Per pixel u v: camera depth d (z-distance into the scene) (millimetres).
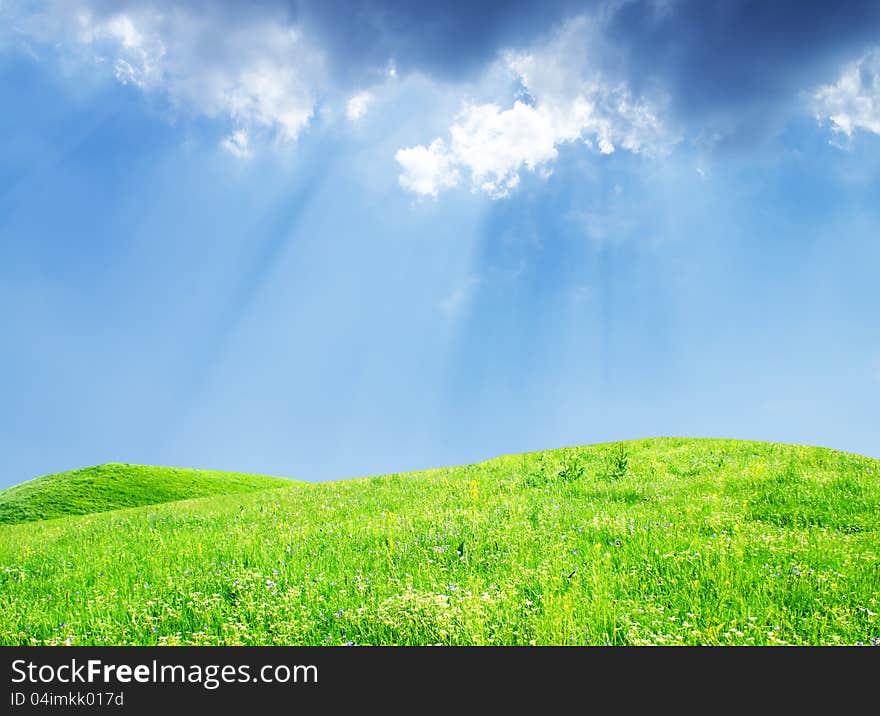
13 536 19219
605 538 10234
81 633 7062
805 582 7344
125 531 16000
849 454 20047
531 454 28094
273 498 21125
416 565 9086
